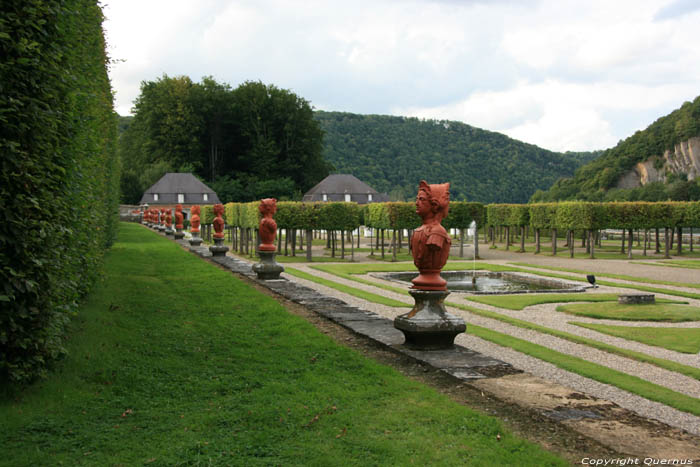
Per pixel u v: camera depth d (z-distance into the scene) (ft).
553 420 16.42
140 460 13.61
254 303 38.22
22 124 18.13
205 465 13.41
